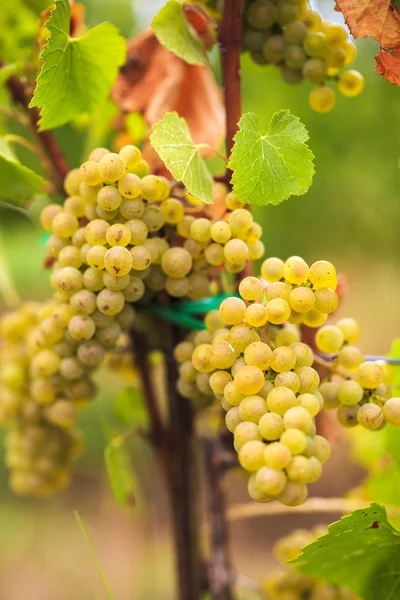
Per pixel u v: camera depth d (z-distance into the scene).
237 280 0.57
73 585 2.14
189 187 0.52
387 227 1.52
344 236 1.57
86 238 0.54
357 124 1.25
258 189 0.51
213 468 0.72
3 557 2.28
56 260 0.58
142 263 0.53
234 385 0.49
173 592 1.56
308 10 0.59
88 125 0.79
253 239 0.55
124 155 0.53
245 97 1.06
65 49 0.57
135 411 0.76
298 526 2.30
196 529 0.69
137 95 0.70
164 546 1.72
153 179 0.53
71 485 2.51
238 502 2.26
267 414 0.47
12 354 0.68
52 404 0.65
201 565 0.71
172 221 0.55
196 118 0.72
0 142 0.62
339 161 1.32
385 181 1.37
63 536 2.31
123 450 0.73
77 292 0.55
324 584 0.70
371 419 0.52
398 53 0.53
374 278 2.11
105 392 2.02
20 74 0.66
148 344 0.65
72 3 0.66
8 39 0.71
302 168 0.51
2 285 0.78
